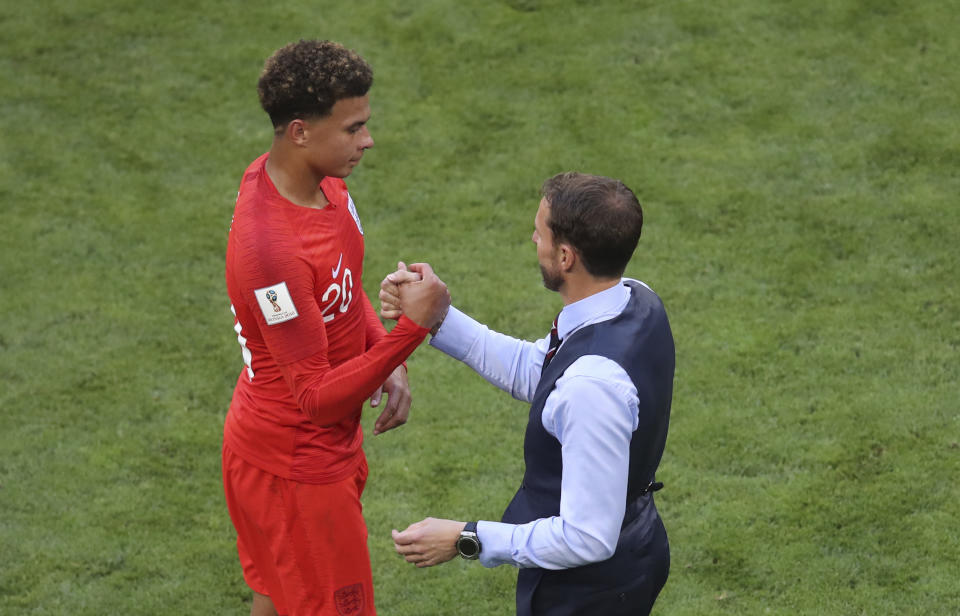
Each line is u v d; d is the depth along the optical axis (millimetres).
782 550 14680
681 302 20375
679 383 18250
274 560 11078
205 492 16406
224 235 23141
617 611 9531
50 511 15883
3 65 28609
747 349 19016
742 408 17609
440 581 14656
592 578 9344
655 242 22125
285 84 9227
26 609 14023
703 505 15617
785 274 21016
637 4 29969
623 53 28281
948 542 14609
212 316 20750
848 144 24703
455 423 17812
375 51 28828
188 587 14484
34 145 25953
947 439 16578
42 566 14797
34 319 20531
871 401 17562
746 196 23328
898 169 23812
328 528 10727
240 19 30297
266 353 10180
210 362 19484
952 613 13445
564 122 26141
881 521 15055
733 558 14602
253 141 26234
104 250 22656
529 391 10445
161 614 14016
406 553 9273
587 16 29672
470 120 26406
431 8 30312
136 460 17031
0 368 19188
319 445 10469
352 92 9352
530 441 9305
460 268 21844
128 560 14969
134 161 25500
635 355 8906
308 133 9398
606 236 8898
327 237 9898
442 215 23516
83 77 28297
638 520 9562
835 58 27516
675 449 16766
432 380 18891
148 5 30922
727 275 21094
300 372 9688
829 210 22719
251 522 11031
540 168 24734
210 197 24391
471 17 29891
